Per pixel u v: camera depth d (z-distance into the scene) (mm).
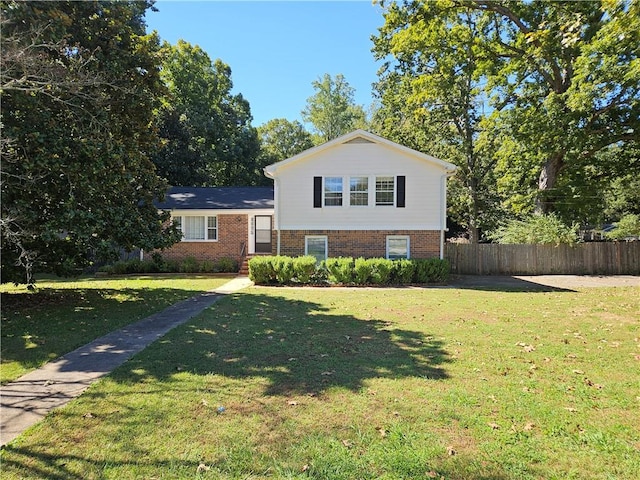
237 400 4020
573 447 3172
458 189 26844
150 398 4062
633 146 19828
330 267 14375
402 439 3273
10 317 8203
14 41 7219
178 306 9586
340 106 46031
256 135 37000
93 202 9070
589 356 5574
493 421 3605
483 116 25562
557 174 20609
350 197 16469
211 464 2912
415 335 6738
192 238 20359
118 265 18297
